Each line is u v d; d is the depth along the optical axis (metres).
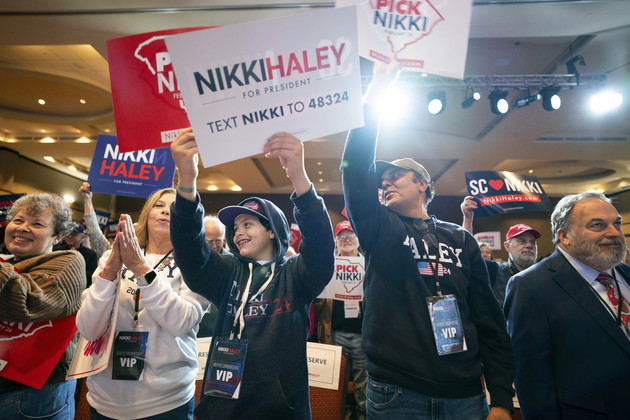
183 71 1.04
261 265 1.51
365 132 1.44
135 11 4.60
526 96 6.61
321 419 1.95
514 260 3.41
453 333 1.40
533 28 4.98
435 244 1.58
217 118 1.07
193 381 1.60
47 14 4.70
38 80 6.96
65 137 9.25
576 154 9.16
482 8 4.60
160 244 1.81
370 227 1.58
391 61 1.38
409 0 1.37
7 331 1.57
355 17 1.08
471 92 6.50
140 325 1.52
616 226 1.66
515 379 1.67
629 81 6.23
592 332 1.56
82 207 12.45
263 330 1.35
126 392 1.43
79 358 1.47
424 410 1.35
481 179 3.75
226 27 1.04
